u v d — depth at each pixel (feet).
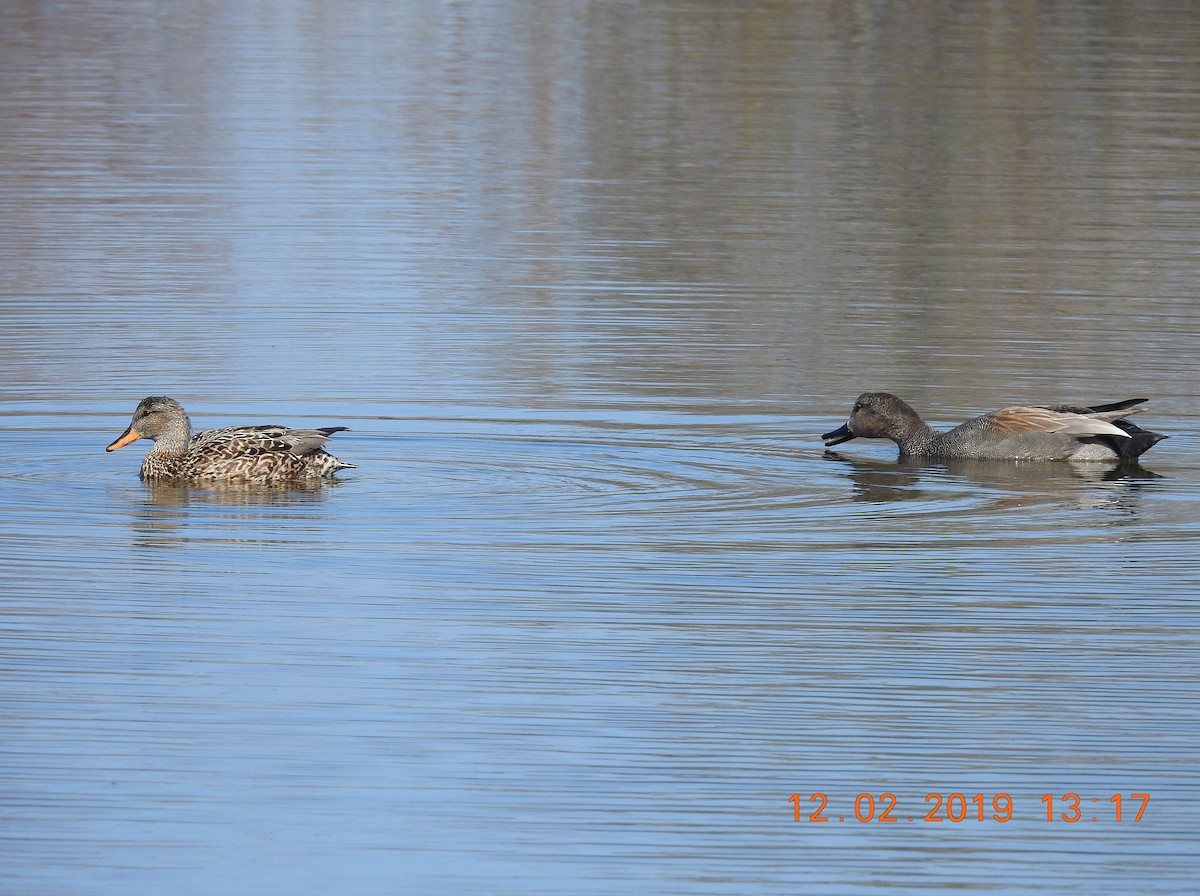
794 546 51.37
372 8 169.37
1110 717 39.99
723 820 35.55
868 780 37.06
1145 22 155.43
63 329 75.10
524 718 39.60
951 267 88.33
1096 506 56.13
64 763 37.17
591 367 71.15
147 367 69.97
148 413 56.70
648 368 71.26
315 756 37.73
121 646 43.09
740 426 64.28
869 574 48.96
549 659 42.73
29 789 36.17
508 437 61.98
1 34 151.43
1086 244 92.99
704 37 151.12
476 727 39.06
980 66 138.21
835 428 64.59
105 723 39.01
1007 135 117.60
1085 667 42.68
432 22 161.27
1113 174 107.96
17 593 46.32
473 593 46.96
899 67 137.80
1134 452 61.05
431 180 106.11
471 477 57.52
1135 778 37.29
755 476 58.75
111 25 157.69
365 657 42.70
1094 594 47.65
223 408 64.90
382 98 129.59
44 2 167.73
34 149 111.75
